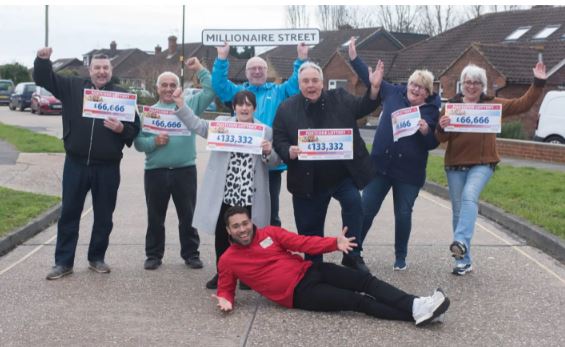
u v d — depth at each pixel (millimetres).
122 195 11297
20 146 17469
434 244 7863
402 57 38375
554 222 8172
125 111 6074
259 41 7250
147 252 6707
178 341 4762
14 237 7582
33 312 5336
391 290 5137
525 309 5492
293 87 6715
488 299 5754
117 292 5879
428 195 12086
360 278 5246
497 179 12297
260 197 5793
